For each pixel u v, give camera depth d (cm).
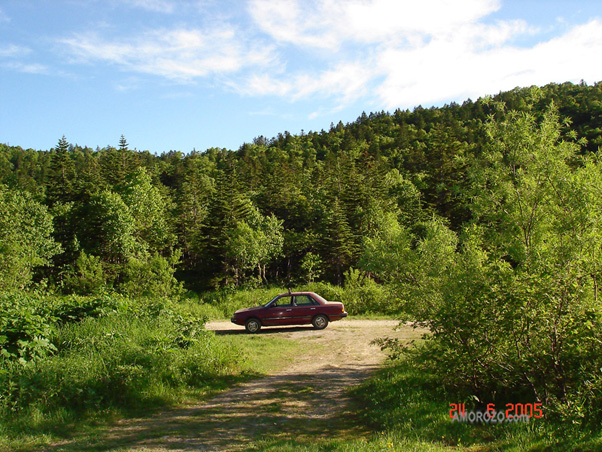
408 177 9075
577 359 595
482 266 711
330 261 5784
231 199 5681
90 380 707
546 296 575
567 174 708
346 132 18362
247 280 5262
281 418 640
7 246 2212
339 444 504
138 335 955
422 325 711
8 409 600
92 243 4806
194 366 894
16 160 12988
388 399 694
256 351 1219
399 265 866
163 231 5447
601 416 533
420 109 19162
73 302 1137
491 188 839
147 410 677
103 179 6066
